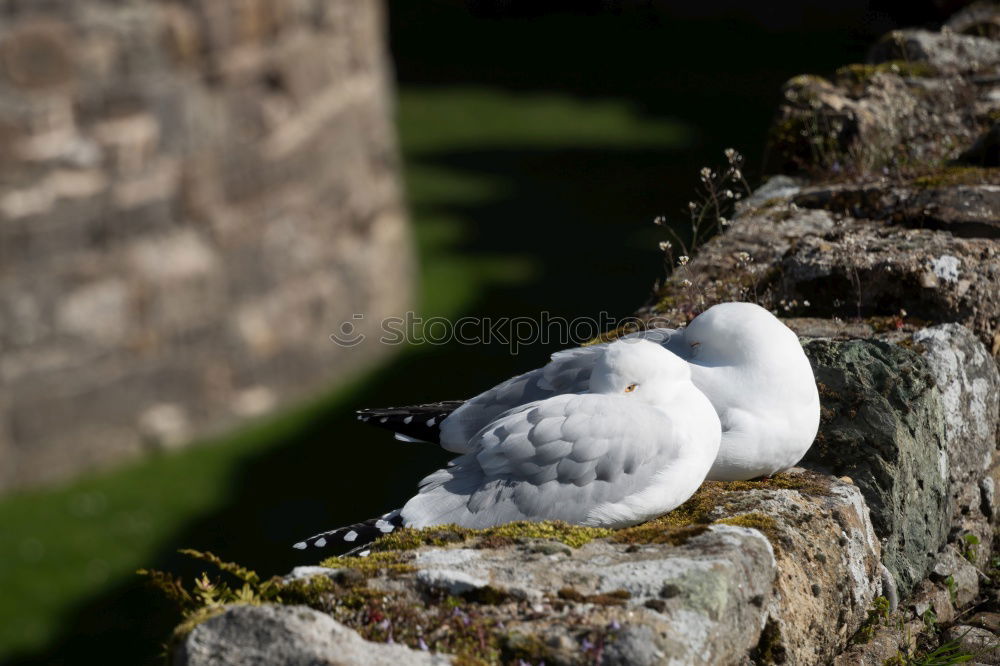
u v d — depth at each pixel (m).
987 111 9.38
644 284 19.67
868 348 5.71
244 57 15.21
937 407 5.70
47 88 13.28
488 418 5.12
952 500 5.98
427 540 4.13
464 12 42.53
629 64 35.19
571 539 4.09
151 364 14.58
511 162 27.30
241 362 15.53
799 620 4.20
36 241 13.46
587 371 4.98
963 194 7.39
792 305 6.53
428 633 3.48
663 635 3.45
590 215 23.44
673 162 26.38
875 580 4.86
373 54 18.45
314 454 14.85
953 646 5.19
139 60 13.97
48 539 12.88
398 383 16.73
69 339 13.87
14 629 11.45
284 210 16.03
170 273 14.59
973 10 12.46
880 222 7.47
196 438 15.11
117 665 10.91
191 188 14.67
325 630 3.28
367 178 18.12
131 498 13.79
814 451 5.34
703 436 4.55
